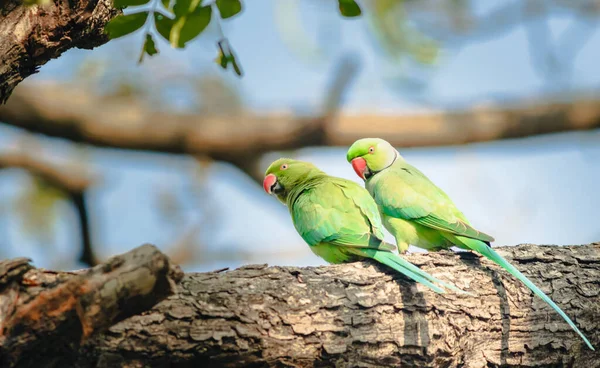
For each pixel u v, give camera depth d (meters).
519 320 9.70
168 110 19.81
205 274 8.71
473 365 9.44
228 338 8.16
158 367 8.03
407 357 8.95
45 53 9.05
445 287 9.42
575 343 9.80
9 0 8.87
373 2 16.61
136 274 7.06
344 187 11.67
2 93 8.95
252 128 19.75
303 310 8.63
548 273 10.09
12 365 7.27
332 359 8.63
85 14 9.02
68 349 7.54
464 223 11.84
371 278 9.28
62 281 7.25
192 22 7.65
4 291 7.30
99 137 19.33
